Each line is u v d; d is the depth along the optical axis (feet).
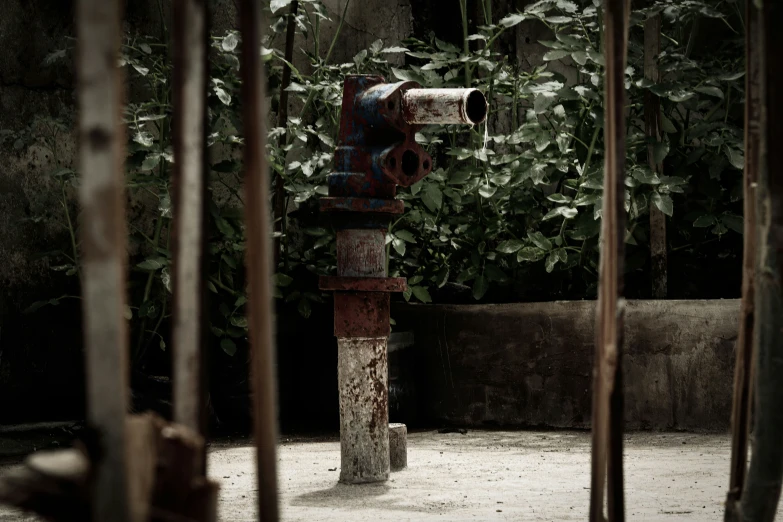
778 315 5.18
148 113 26.07
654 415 23.45
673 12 24.30
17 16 23.98
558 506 14.15
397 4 31.04
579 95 24.98
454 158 29.84
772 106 5.05
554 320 24.53
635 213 24.31
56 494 3.73
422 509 14.07
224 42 24.77
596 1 25.46
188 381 4.36
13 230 23.89
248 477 17.48
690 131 25.82
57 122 23.31
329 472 18.04
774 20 5.01
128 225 25.55
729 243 27.81
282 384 27.27
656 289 25.12
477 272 26.89
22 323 24.00
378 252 16.69
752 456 5.35
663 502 14.08
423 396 26.45
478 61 27.04
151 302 23.86
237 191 27.71
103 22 3.52
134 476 3.82
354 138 16.72
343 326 16.53
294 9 26.76
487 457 19.84
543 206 28.32
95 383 3.53
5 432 22.72
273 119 28.43
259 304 4.14
